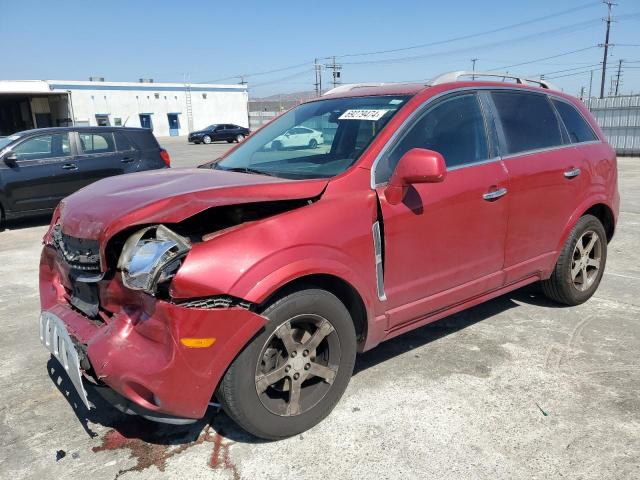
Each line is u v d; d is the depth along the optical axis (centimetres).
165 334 244
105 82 4991
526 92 420
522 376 348
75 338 275
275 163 359
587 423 296
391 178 309
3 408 327
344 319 292
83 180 937
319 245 276
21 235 859
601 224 467
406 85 380
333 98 404
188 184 301
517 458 269
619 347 388
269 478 259
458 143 356
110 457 278
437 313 355
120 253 261
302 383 292
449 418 303
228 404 263
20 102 4131
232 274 247
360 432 291
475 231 356
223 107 5875
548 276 434
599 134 477
